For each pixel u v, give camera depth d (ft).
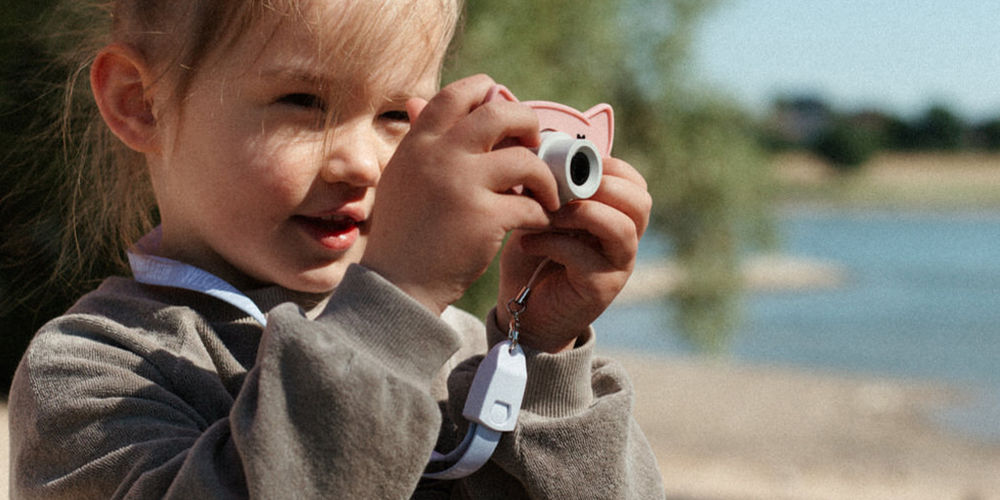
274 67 4.62
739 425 37.35
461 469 4.33
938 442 35.01
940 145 354.33
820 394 44.47
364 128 4.78
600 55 25.30
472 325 6.09
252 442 3.69
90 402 4.40
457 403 4.62
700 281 35.42
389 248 4.02
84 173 6.59
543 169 4.07
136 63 5.16
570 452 4.48
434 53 4.96
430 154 4.01
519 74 21.76
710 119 34.30
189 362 4.66
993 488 28.09
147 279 5.03
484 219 3.95
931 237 201.46
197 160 4.86
